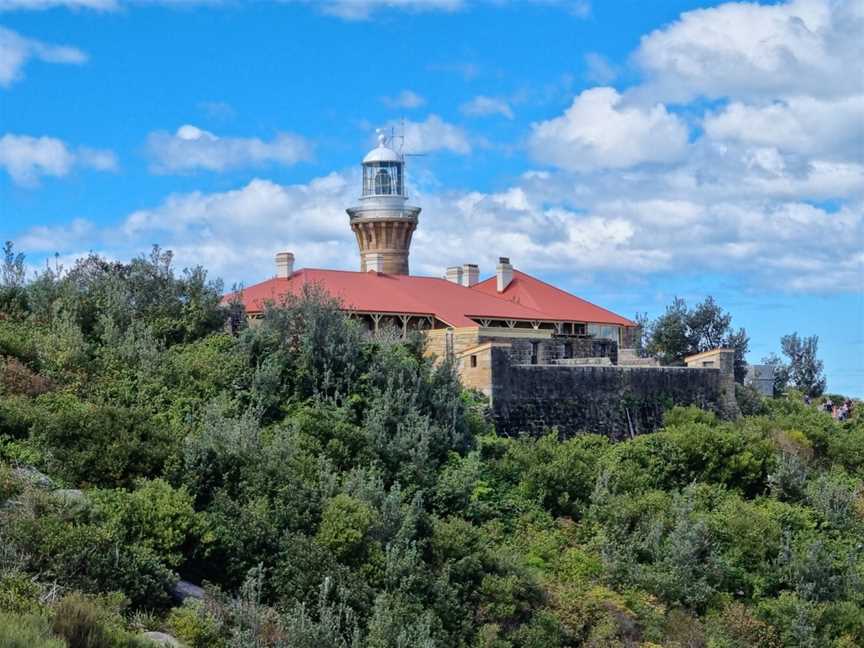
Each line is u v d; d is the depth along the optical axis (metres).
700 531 43.38
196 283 50.78
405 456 42.50
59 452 34.25
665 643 38.34
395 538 35.78
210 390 43.09
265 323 47.69
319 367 45.91
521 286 75.31
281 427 41.94
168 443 35.81
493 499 43.88
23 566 27.95
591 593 38.84
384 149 80.44
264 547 33.22
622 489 47.19
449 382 47.88
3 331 43.34
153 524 31.45
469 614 35.03
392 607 32.88
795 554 44.47
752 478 50.75
